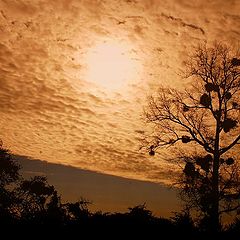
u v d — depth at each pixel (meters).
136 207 19.27
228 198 18.30
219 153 18.75
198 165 18.73
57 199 20.94
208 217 18.22
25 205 22.25
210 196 18.31
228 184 18.48
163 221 18.92
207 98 18.97
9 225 19.64
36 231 19.00
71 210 19.94
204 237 18.02
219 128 18.86
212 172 18.62
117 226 18.91
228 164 18.83
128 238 18.34
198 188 18.58
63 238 18.61
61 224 19.58
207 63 19.14
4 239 18.52
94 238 18.55
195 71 19.53
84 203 20.11
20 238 18.64
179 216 18.64
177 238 18.09
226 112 18.78
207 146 19.08
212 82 18.91
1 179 24.39
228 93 18.75
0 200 22.45
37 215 20.31
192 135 19.42
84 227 19.03
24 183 23.09
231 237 17.67
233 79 18.70
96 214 19.53
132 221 18.95
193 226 18.44
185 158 19.14
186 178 18.75
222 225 18.16
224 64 18.86
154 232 18.45
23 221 20.05
